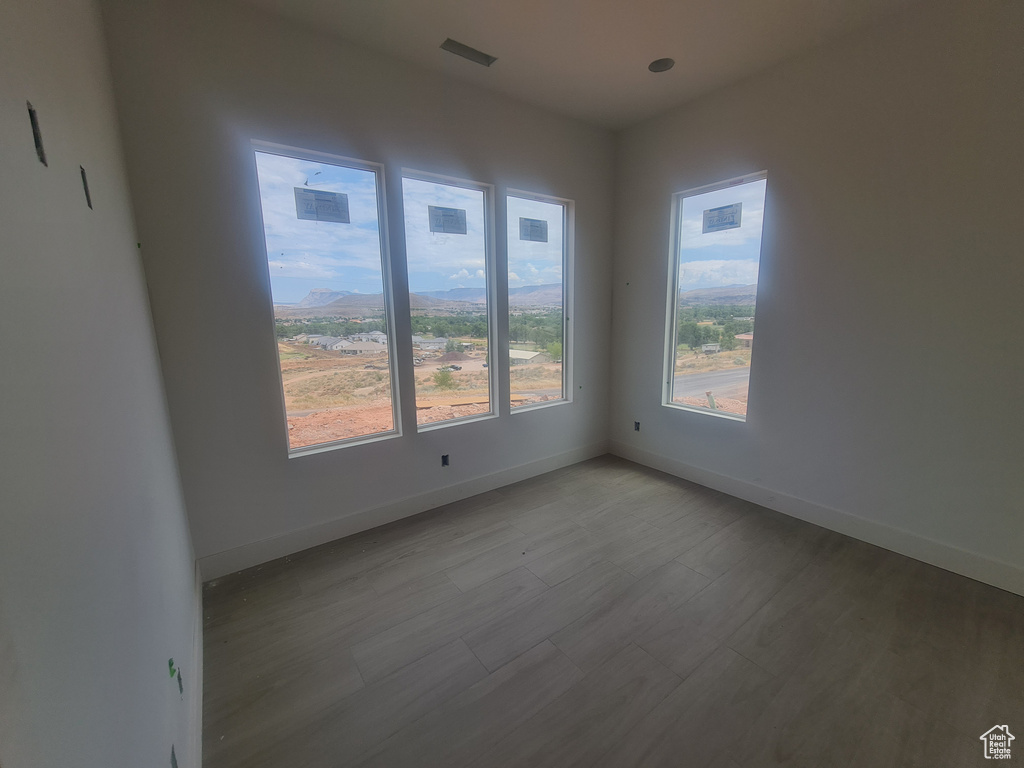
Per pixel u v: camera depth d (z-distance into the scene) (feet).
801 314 8.98
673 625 6.39
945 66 6.84
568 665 5.70
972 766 4.37
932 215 7.19
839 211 8.23
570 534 9.01
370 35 7.82
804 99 8.49
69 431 2.34
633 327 12.71
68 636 1.94
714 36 7.89
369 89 8.27
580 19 7.39
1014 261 6.51
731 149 9.76
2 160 1.91
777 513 9.82
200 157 6.85
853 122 7.90
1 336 1.68
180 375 7.00
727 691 5.28
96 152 4.29
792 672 5.53
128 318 4.70
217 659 5.85
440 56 8.49
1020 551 6.85
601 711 5.05
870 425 8.27
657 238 11.68
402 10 7.13
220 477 7.55
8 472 1.60
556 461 12.67
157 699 3.34
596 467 12.83
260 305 7.63
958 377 7.18
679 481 11.70
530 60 8.64
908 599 6.86
